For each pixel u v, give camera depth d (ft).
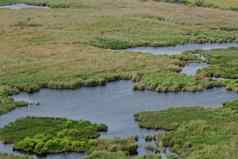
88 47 297.74
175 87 214.48
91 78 230.07
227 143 145.89
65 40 316.19
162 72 239.30
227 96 205.57
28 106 198.49
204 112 179.83
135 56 272.72
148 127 168.86
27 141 155.33
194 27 365.40
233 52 287.89
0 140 161.48
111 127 171.12
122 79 234.99
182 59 270.87
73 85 222.89
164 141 152.76
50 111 191.52
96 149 148.25
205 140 149.89
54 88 222.69
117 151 145.18
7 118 184.44
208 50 294.05
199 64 263.08
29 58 270.05
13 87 220.64
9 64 256.93
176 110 183.93
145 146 150.51
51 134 162.81
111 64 255.29
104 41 315.17
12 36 327.26
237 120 168.86
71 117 183.62
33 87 219.41
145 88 217.97
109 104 199.00
